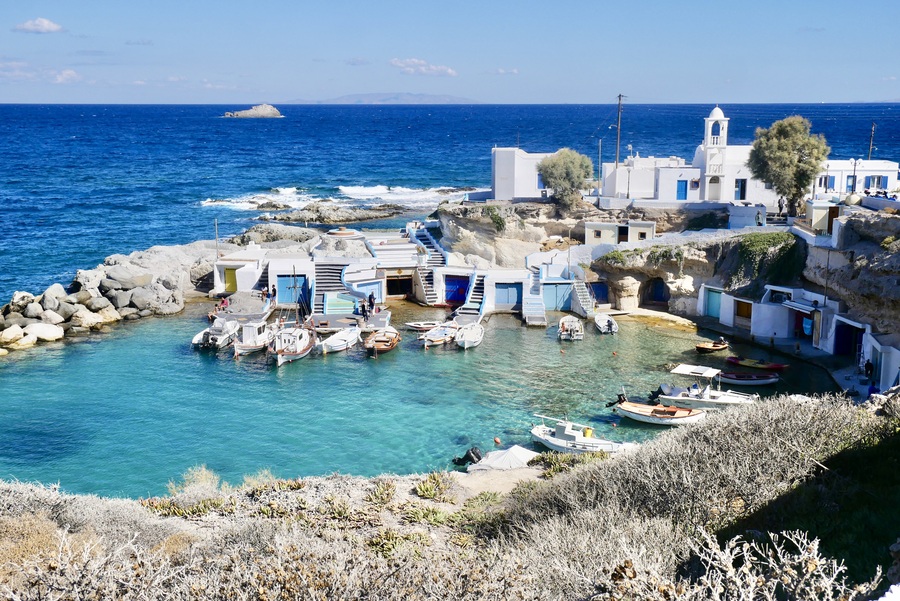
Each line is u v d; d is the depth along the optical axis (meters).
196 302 67.25
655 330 57.06
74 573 13.18
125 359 51.78
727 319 57.03
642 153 194.50
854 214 49.16
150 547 19.08
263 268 68.75
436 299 66.81
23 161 186.00
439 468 35.28
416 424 40.59
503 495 27.41
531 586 13.97
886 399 26.00
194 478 32.09
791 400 24.22
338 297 64.56
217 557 15.97
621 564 12.98
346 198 126.88
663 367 48.97
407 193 133.50
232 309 61.88
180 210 116.81
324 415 41.94
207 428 40.16
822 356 48.84
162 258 72.38
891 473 19.03
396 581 13.68
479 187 140.12
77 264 81.50
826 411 21.91
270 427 40.28
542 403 43.38
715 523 18.58
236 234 96.81
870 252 46.09
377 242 77.31
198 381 47.53
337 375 48.72
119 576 13.23
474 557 17.47
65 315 59.16
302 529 21.48
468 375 48.47
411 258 70.94
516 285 64.25
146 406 43.22
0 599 12.64
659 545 16.53
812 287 52.34
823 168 65.06
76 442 38.31
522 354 52.59
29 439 38.56
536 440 37.47
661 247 60.28
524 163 78.12
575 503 21.28
